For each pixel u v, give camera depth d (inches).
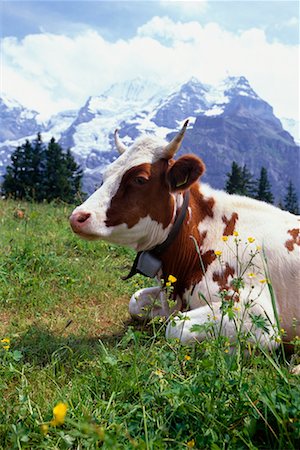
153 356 84.6
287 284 102.8
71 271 154.3
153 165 103.4
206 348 80.7
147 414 69.2
